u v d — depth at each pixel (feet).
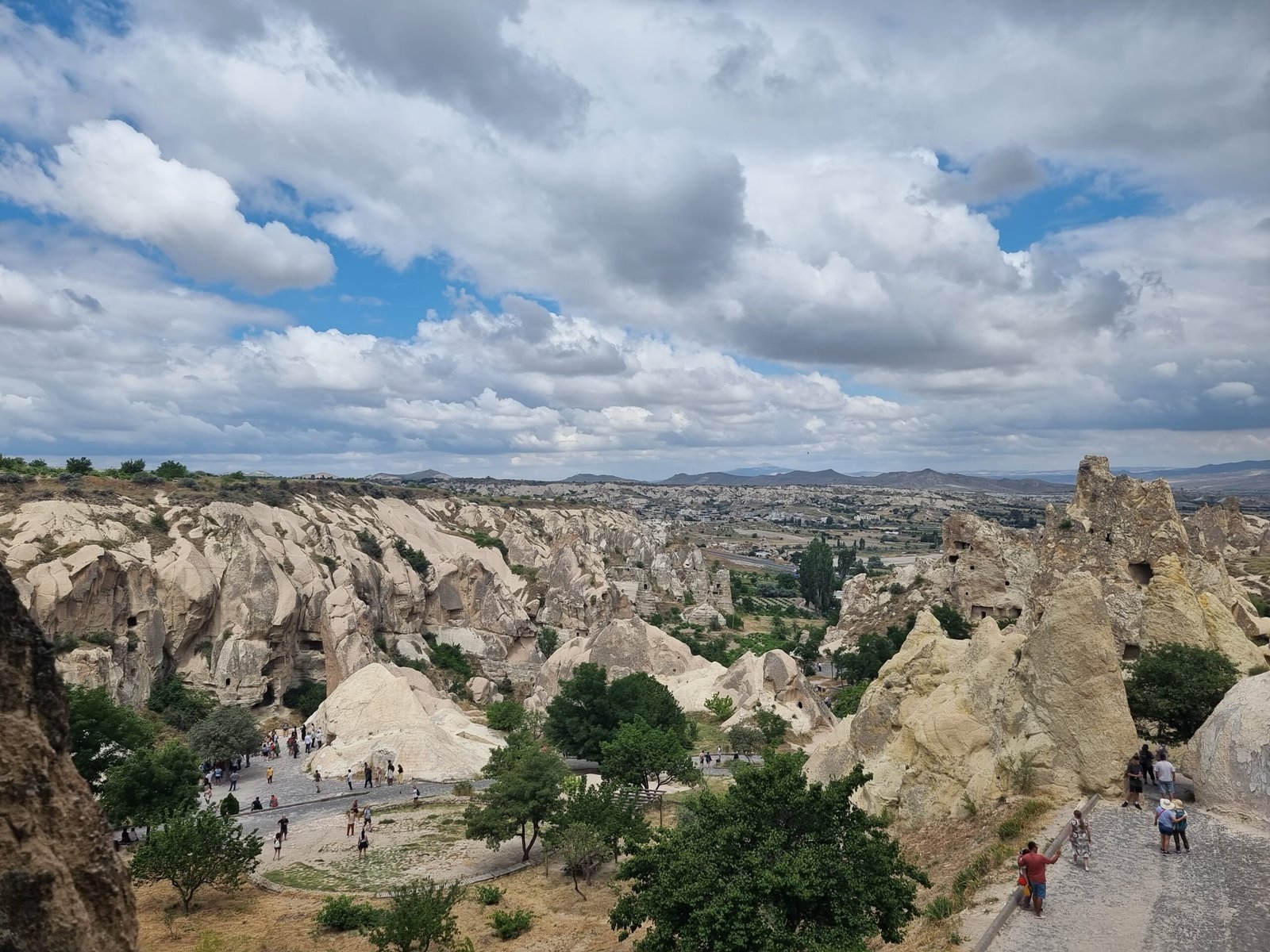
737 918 63.52
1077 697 100.22
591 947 108.27
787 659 296.30
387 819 181.37
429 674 340.59
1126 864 78.07
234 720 220.84
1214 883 72.59
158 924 117.39
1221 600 197.77
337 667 294.25
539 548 496.23
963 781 105.91
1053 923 67.46
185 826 123.34
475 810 150.82
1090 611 102.32
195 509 323.37
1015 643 114.21
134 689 257.34
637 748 182.09
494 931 116.16
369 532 395.75
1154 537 206.69
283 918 120.78
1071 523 222.28
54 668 45.27
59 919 38.83
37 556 260.42
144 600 276.00
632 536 618.44
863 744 125.70
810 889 64.39
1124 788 96.68
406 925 98.37
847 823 72.02
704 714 291.99
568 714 233.96
